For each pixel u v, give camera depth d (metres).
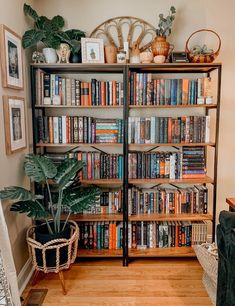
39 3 2.55
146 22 2.58
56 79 2.41
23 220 2.31
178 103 2.46
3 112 1.90
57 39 2.38
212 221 2.52
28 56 2.41
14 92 2.10
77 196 2.25
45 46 2.50
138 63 2.36
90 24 2.58
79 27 2.58
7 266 1.40
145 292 2.12
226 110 2.66
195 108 2.69
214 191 2.47
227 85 2.64
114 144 2.45
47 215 2.08
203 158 2.56
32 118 2.40
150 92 2.43
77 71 2.57
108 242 2.60
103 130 2.50
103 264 2.51
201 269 2.43
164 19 2.37
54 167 2.09
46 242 2.08
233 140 2.69
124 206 2.45
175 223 2.61
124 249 2.47
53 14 2.57
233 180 2.74
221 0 2.56
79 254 2.50
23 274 2.24
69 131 2.48
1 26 1.84
